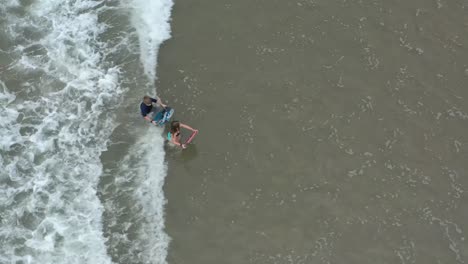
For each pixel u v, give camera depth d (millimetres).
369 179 25156
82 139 26750
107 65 29203
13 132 26969
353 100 27438
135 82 28438
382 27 29891
